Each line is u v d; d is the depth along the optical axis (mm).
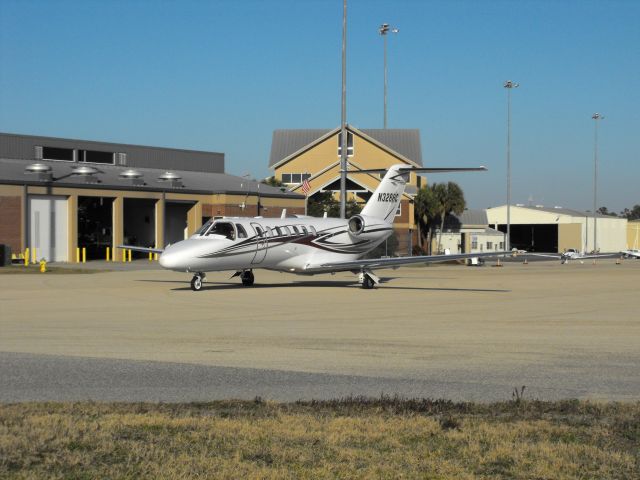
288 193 73875
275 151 92875
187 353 14789
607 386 11766
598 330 18938
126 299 27406
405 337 17438
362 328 19156
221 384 11766
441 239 97188
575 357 14570
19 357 14172
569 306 25562
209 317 21641
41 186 55812
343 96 46469
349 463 7617
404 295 30047
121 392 11148
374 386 11711
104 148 72812
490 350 15422
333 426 8953
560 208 135000
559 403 10266
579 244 118500
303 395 11047
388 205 38250
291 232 33906
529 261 81375
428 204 91250
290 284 35844
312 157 89938
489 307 25094
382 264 32969
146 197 62531
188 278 39375
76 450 7910
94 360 13859
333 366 13422
